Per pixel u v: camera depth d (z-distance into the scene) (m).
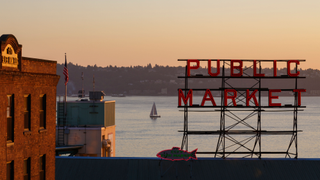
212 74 51.31
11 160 27.97
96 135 68.38
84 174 46.28
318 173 46.69
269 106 51.22
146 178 45.78
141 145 187.75
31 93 30.23
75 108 71.06
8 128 27.98
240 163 48.44
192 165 47.62
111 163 47.88
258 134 51.31
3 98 26.77
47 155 32.69
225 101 50.75
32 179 30.59
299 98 51.59
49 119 32.84
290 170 47.28
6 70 26.80
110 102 73.75
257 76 51.62
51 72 33.50
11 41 27.88
